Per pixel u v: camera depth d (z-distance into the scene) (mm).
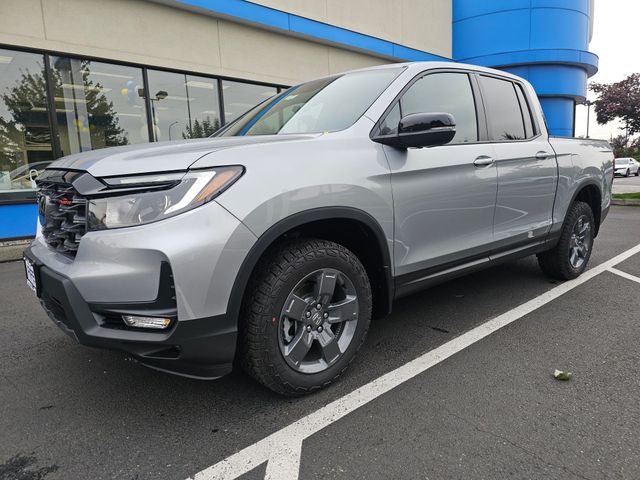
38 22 7125
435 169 2914
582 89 17141
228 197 2072
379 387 2592
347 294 2592
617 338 3186
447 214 3031
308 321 2430
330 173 2396
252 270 2141
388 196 2648
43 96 7371
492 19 15914
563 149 4164
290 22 10164
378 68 3248
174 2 8375
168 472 1958
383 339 3254
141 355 2027
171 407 2467
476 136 3387
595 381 2609
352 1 11859
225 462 2008
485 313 3719
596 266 5129
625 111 31812
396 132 2789
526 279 4656
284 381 2363
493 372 2738
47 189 2525
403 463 1964
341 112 2885
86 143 7871
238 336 2312
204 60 9102
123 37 8008
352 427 2229
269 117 3305
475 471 1905
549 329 3365
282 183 2221
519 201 3639
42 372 2916
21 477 1945
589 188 4660
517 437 2119
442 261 3055
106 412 2436
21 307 4297
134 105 8344
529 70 16219
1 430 2293
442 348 3082
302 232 2502
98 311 2076
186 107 9023
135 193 2037
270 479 1893
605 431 2148
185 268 1961
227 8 9062
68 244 2289
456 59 16641
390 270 2730
